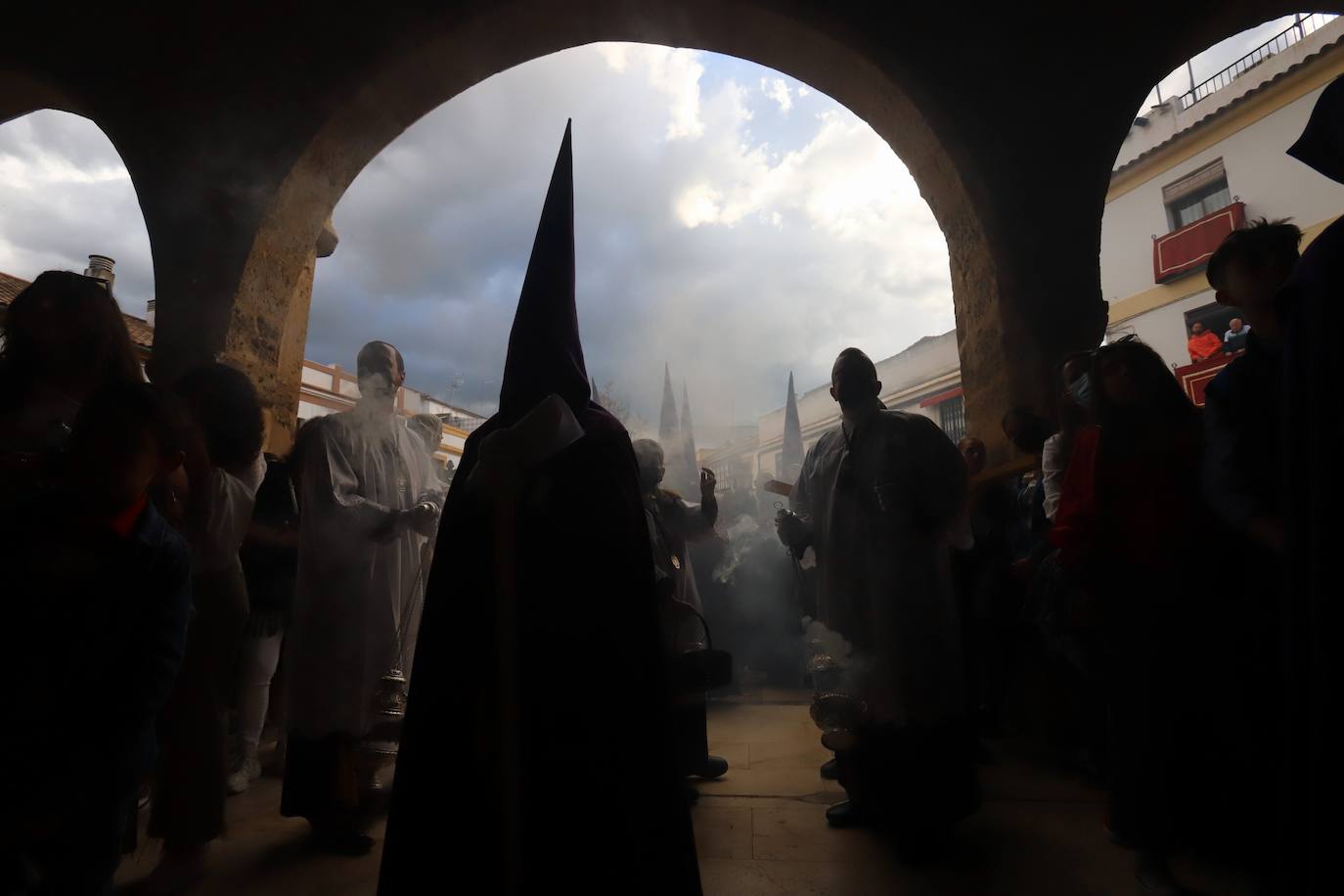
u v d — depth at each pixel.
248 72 4.44
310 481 2.50
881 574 2.35
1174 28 4.36
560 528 1.31
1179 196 15.52
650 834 1.24
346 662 2.35
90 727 1.37
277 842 2.37
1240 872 2.04
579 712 1.25
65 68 4.47
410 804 1.29
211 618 2.04
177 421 1.52
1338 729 1.09
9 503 1.37
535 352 1.38
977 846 2.29
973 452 3.93
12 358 1.67
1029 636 3.43
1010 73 4.33
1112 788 2.08
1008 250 4.11
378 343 2.80
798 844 2.32
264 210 4.28
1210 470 1.71
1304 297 1.18
